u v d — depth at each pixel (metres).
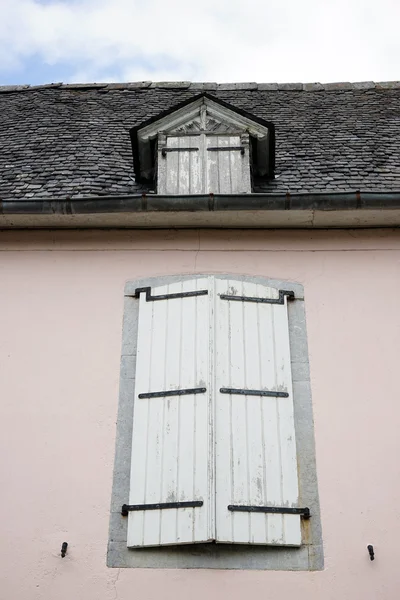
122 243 6.08
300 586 4.54
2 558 4.66
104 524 4.78
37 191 6.41
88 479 4.95
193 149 6.53
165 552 4.68
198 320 5.44
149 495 4.79
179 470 4.82
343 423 5.13
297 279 5.84
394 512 4.79
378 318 5.61
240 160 6.46
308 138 7.70
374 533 4.71
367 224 6.06
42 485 4.93
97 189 6.46
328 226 6.09
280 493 4.79
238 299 5.57
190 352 5.30
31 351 5.50
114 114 8.55
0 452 5.06
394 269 5.89
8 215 5.95
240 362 5.27
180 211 5.90
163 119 6.69
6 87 9.72
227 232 6.10
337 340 5.50
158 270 5.91
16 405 5.25
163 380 5.22
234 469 4.83
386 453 5.01
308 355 5.43
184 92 9.45
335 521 4.76
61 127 8.08
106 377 5.36
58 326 5.61
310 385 5.29
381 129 7.94
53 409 5.23
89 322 5.63
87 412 5.21
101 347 5.50
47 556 4.67
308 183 6.56
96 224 6.08
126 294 5.77
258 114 8.59
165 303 5.60
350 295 5.74
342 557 4.64
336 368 5.37
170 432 4.98
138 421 5.09
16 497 4.89
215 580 4.57
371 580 4.56
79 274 5.91
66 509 4.84
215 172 6.39
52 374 5.38
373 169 6.80
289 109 8.78
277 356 5.35
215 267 5.91
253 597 4.50
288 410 5.11
